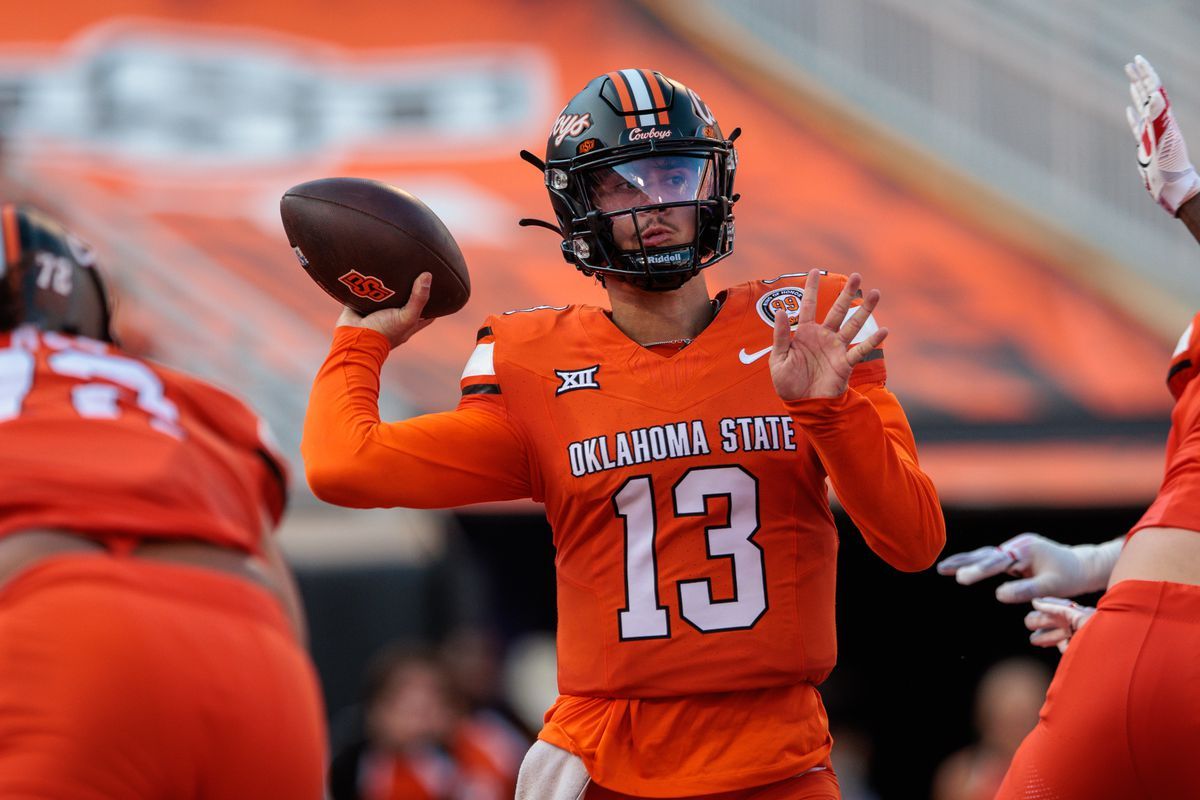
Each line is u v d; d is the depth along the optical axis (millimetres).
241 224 29516
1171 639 8281
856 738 31703
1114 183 30297
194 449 7707
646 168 9531
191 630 7000
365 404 9953
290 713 7293
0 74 30875
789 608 9219
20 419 7367
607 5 32188
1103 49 31000
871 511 8859
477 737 19859
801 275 10094
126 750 6656
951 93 31281
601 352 9742
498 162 30531
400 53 31703
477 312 28016
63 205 29156
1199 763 8180
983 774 19547
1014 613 32906
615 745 9250
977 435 27156
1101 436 27094
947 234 29938
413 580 25250
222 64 31312
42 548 7016
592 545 9445
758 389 9445
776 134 31219
